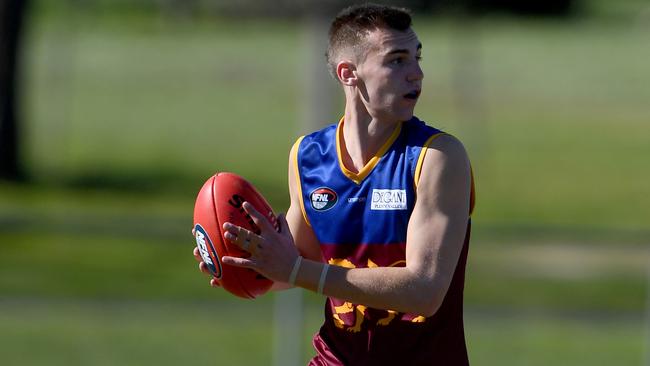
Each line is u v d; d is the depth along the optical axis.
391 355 15.55
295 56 186.62
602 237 40.81
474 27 158.62
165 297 52.22
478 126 133.12
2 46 91.75
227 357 38.34
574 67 186.50
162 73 168.00
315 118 79.06
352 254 15.24
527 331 43.94
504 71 178.12
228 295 52.94
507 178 103.94
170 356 38.72
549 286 55.06
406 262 14.52
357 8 15.16
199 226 15.17
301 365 28.05
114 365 36.88
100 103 142.50
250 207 14.64
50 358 37.78
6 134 92.00
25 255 60.97
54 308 47.19
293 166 15.76
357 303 14.38
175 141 120.38
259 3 79.31
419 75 14.69
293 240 14.96
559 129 134.38
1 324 43.28
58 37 172.38
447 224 14.38
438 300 14.20
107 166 101.75
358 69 14.84
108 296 51.47
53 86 145.88
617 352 40.44
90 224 35.78
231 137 124.31
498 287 55.12
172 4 89.19
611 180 103.44
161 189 92.12
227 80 164.50
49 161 100.94
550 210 89.06
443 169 14.50
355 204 15.08
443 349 15.52
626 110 149.38
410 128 15.03
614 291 54.03
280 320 28.03
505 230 33.91
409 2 65.12
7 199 82.38
